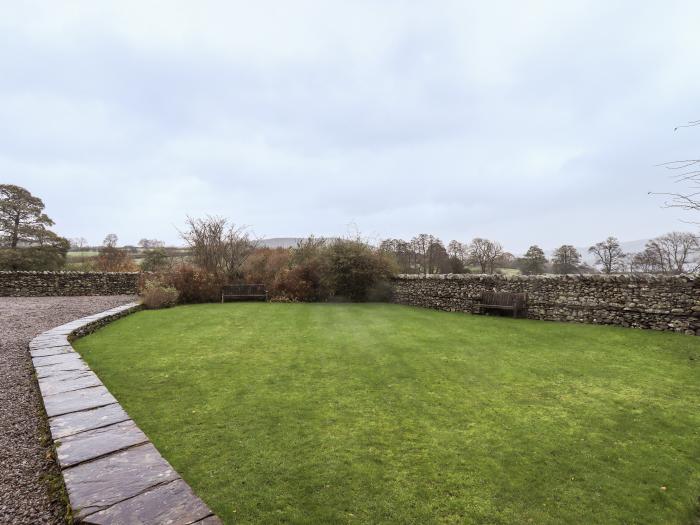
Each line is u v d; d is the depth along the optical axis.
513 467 3.51
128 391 5.17
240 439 3.90
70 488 2.54
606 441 4.01
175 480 2.67
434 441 3.95
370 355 7.28
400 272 19.58
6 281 16.36
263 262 20.30
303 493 3.07
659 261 18.08
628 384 5.73
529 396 5.24
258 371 6.18
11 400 4.51
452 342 8.42
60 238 28.78
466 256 35.12
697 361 6.92
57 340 7.10
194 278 16.53
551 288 11.48
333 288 17.19
